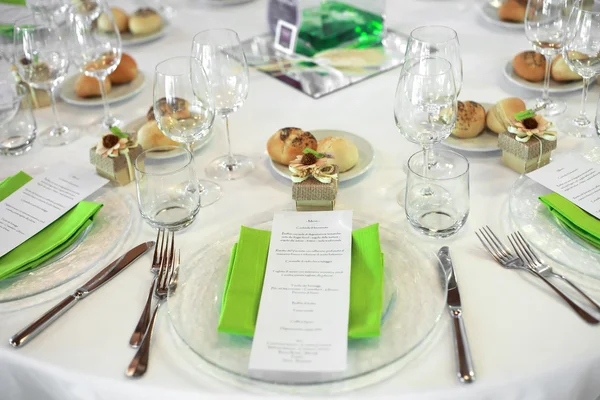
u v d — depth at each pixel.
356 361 0.76
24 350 0.84
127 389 0.78
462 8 1.85
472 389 0.74
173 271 0.93
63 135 1.38
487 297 0.87
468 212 1.00
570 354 0.77
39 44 1.30
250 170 1.20
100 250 1.00
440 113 1.01
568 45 1.20
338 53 1.65
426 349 0.79
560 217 0.96
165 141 1.24
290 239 0.94
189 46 1.74
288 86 1.52
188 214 1.04
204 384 0.77
